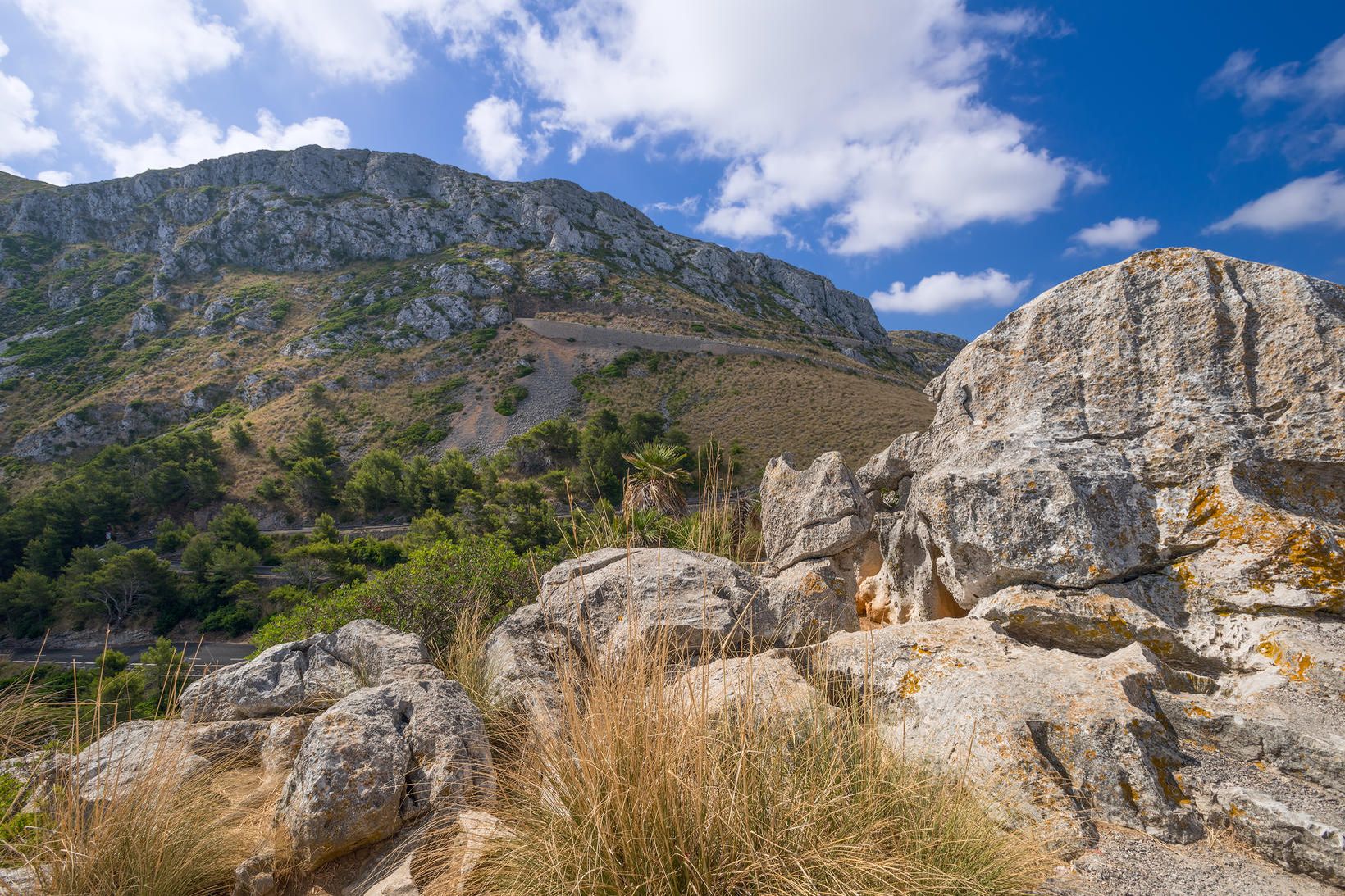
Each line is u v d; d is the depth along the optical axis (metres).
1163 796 2.70
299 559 44.25
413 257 132.38
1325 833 2.38
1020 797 2.71
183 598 43.88
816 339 131.00
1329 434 3.88
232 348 104.06
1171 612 3.89
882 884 2.20
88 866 2.56
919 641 3.79
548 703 3.46
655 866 2.27
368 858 2.78
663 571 4.64
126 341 107.62
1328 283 4.29
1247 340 4.30
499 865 2.48
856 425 68.88
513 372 93.19
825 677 3.61
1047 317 5.08
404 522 61.31
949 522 4.50
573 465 66.94
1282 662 3.30
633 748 2.51
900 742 3.13
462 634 5.00
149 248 138.38
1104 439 4.50
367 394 90.62
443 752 3.05
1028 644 4.00
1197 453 4.14
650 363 94.38
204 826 2.88
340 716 3.08
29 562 53.47
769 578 5.54
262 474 72.00
